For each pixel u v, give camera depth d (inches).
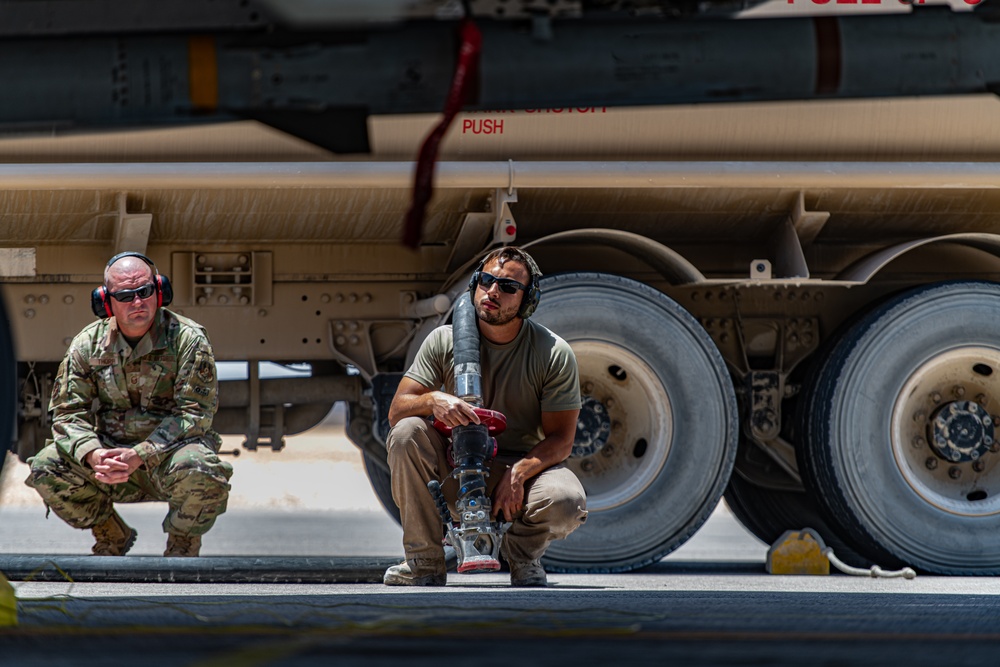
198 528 579.2
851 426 666.2
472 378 454.9
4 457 405.4
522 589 482.3
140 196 616.4
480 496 444.1
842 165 649.6
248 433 743.1
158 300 571.5
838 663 208.5
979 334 674.2
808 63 265.3
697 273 664.4
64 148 598.5
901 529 665.6
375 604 355.3
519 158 627.8
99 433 581.3
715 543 1167.6
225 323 674.2
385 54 258.1
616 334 650.2
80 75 255.1
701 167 638.5
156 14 259.0
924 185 653.9
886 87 270.5
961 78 271.1
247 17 258.7
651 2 267.9
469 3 259.8
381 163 619.8
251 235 657.0
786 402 727.7
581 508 484.7
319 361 747.4
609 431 662.5
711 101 268.1
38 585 495.5
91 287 660.7
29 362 669.3
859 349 668.1
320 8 256.7
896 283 723.4
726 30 264.7
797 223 662.5
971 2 325.7
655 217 668.1
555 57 259.9
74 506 587.2
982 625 294.5
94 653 219.0
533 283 469.7
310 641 241.8
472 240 661.3
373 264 681.6
